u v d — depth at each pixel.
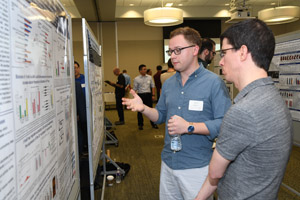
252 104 0.69
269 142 0.67
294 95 2.16
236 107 0.71
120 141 4.48
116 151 3.91
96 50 1.91
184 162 1.33
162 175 1.47
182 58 1.30
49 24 0.76
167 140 1.44
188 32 1.30
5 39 0.46
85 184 2.22
